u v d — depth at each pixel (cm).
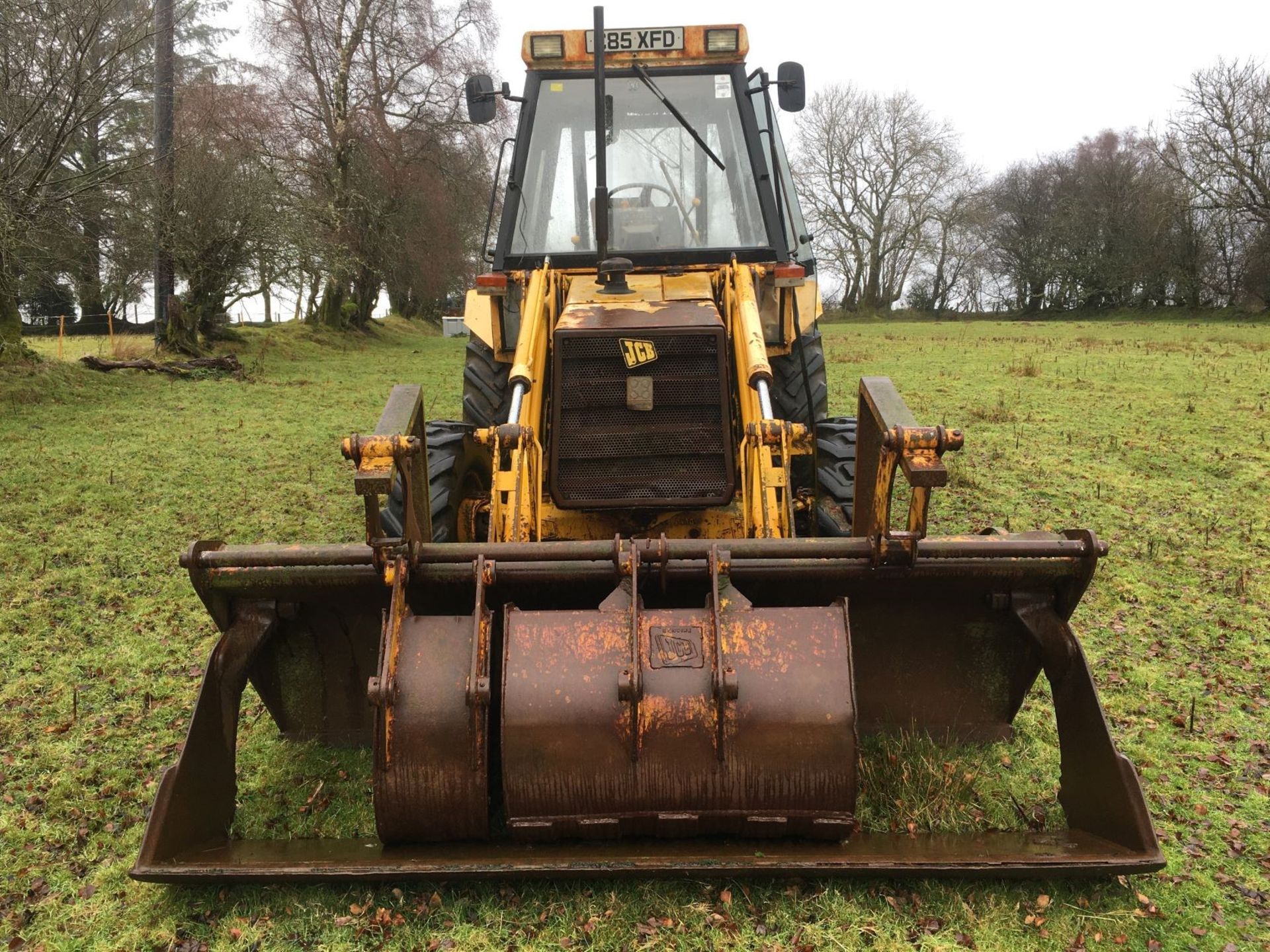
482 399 555
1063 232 5647
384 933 271
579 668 277
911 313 6141
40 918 284
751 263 480
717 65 506
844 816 275
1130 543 626
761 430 344
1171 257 4900
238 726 387
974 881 286
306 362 2116
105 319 3023
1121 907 277
